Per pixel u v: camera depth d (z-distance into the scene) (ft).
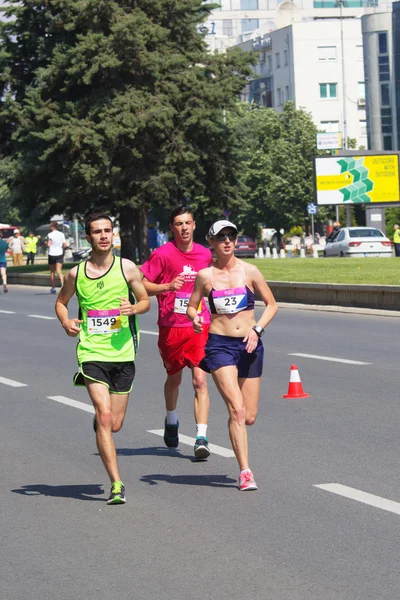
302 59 617.21
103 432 40.60
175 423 50.57
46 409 63.87
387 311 122.11
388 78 580.71
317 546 33.37
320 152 462.19
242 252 379.14
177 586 29.91
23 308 155.02
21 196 265.95
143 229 264.52
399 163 329.11
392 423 54.80
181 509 38.83
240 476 41.57
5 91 273.95
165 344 49.88
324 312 128.26
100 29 248.93
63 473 46.11
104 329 41.75
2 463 48.57
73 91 254.88
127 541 34.86
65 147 244.83
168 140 251.60
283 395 65.51
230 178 274.16
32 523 37.83
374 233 275.59
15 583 30.91
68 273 42.24
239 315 42.75
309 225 465.06
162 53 253.85
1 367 85.05
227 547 33.60
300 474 43.78
